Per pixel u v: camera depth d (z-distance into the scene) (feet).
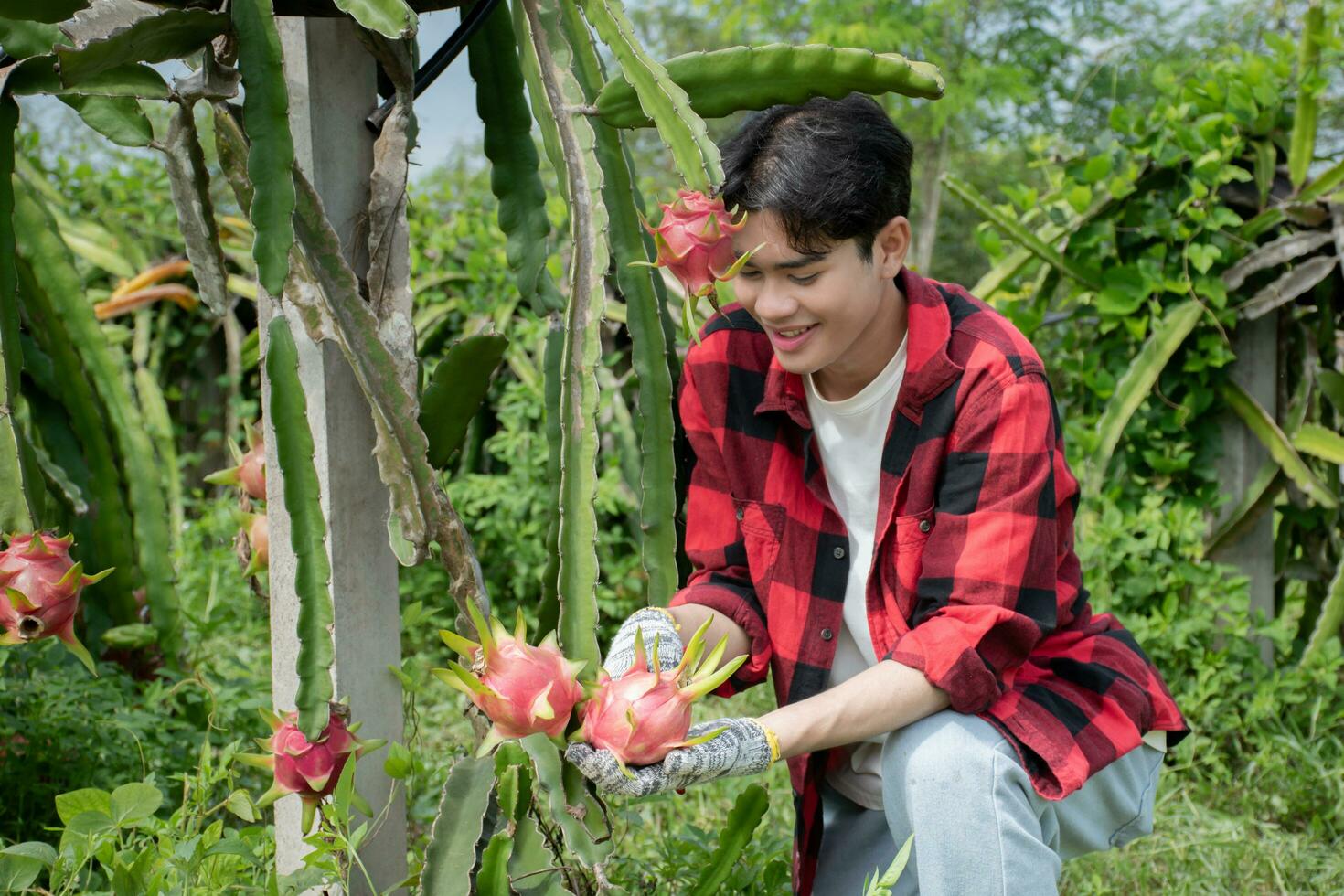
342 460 3.62
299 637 3.18
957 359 3.77
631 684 2.94
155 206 12.30
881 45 20.07
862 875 4.37
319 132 3.49
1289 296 7.30
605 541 9.54
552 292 3.79
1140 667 4.04
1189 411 7.57
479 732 3.57
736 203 3.46
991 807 3.54
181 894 3.52
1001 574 3.63
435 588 9.45
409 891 3.90
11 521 3.58
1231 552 7.74
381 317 3.49
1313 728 6.95
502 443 9.72
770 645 4.24
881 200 3.47
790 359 3.65
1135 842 5.97
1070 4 22.49
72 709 5.41
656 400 3.64
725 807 6.16
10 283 3.58
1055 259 7.84
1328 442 7.43
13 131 3.46
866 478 4.06
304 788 3.34
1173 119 7.40
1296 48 7.49
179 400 12.84
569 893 3.34
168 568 6.19
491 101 3.75
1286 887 5.74
